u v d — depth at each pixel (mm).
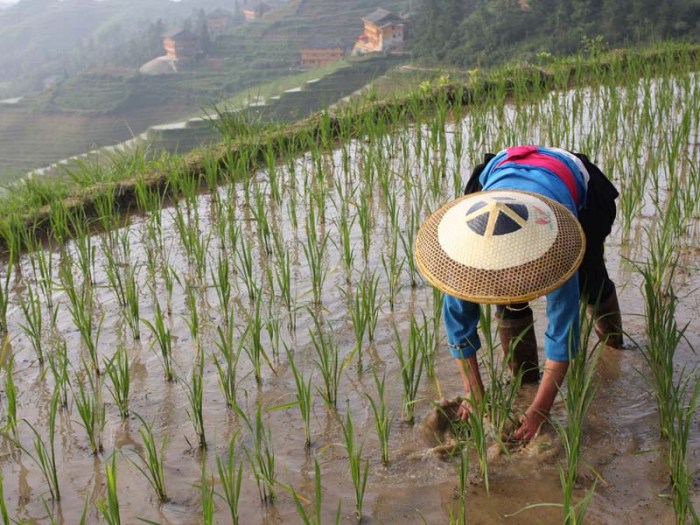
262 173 8047
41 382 4223
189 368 4289
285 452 3514
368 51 105438
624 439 3467
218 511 3146
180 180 6965
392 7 161500
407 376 3715
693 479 3168
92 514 3174
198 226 6547
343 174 7824
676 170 6922
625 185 6723
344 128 8992
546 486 3186
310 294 5141
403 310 4855
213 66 166000
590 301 3793
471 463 3348
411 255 5133
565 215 2959
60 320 4961
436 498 3166
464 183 7285
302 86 89250
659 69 11414
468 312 3258
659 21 58625
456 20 80312
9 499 3287
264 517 3100
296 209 6879
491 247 2777
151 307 5070
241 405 3908
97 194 6832
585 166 3479
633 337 4316
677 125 8430
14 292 5453
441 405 3600
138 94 164500
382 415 3375
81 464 3502
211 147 8516
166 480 3357
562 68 11086
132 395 4043
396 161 8094
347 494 3215
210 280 5449
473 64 72562
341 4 164875
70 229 6625
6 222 6051
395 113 8453
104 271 5691
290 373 4188
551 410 3697
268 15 172125
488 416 3531
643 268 5164
